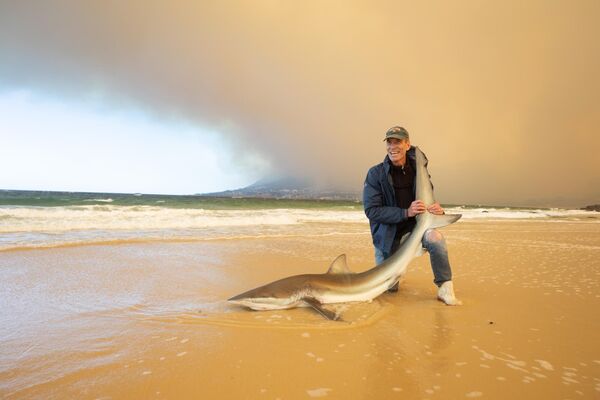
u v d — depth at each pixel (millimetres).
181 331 3402
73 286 5043
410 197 4648
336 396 2285
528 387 2404
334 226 16094
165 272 6059
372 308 4059
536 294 4887
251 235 11570
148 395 2273
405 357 2869
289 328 3484
